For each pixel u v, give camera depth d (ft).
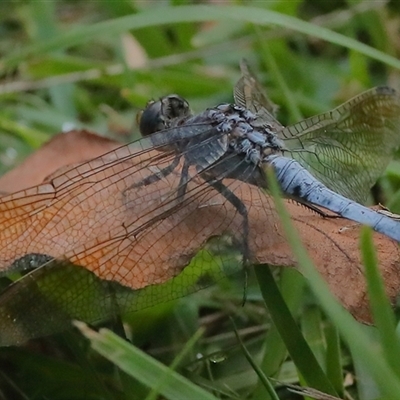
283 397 1.83
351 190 1.87
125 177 1.82
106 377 1.83
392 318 1.75
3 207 1.82
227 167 1.84
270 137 1.85
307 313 1.85
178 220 1.82
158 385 1.77
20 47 2.07
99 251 1.81
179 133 1.84
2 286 1.85
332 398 1.79
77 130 1.90
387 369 1.73
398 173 1.90
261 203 1.83
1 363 1.84
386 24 2.05
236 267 1.82
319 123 1.87
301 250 1.73
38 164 1.89
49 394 1.83
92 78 2.02
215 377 1.84
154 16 1.96
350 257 1.81
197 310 1.86
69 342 1.82
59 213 1.82
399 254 1.81
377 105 1.87
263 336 1.85
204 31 2.07
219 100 2.02
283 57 2.03
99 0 2.05
